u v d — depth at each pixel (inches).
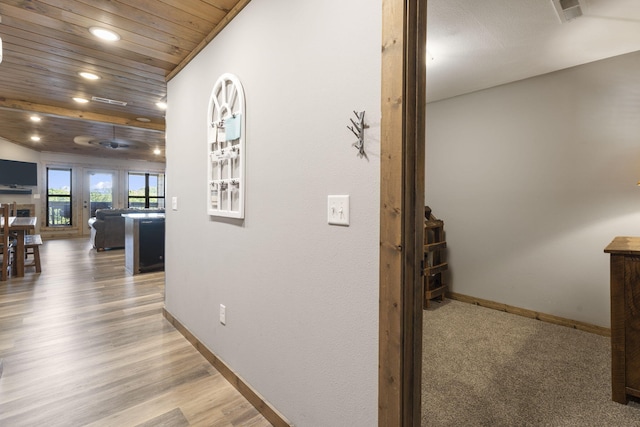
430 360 86.9
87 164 361.4
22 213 306.7
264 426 62.7
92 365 83.6
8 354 88.3
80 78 120.8
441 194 146.0
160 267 191.5
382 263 42.4
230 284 78.8
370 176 44.7
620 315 68.0
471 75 116.0
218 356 83.7
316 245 53.8
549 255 116.0
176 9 76.2
